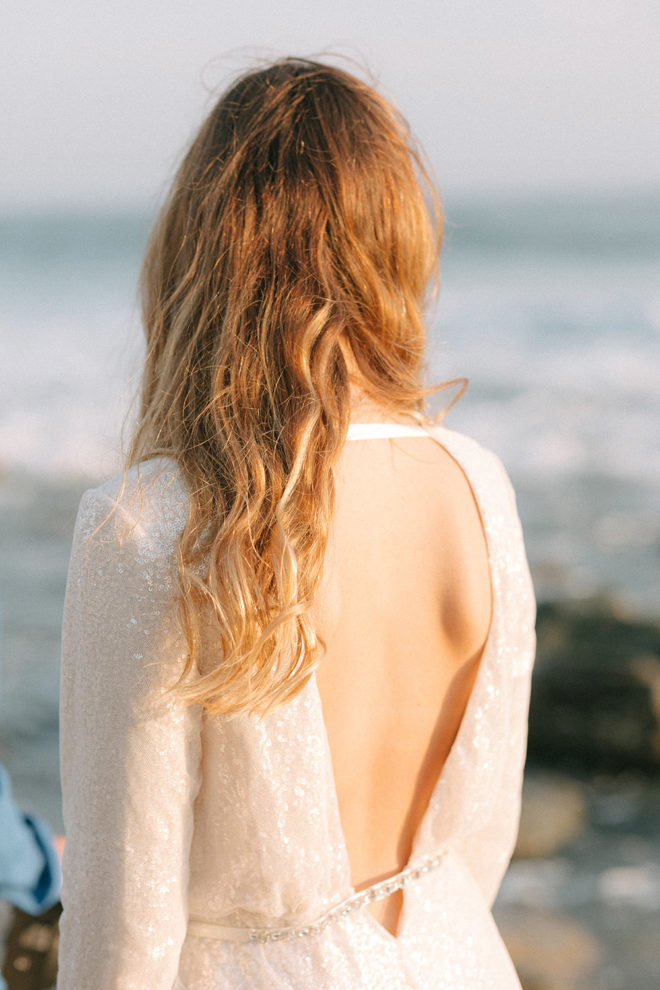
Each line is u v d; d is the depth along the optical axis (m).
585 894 4.58
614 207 54.66
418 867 1.15
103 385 18.56
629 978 3.87
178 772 1.00
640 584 9.73
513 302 26.75
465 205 59.34
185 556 0.97
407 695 1.11
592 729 6.46
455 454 1.17
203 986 1.07
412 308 1.19
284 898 1.06
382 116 1.17
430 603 1.11
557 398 17.27
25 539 11.30
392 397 1.13
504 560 1.16
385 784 1.13
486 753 1.14
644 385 17.89
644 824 5.49
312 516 1.00
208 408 1.03
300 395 1.03
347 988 1.06
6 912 2.36
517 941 4.12
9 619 8.90
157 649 0.98
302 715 1.02
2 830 1.63
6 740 6.51
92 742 1.01
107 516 0.99
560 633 7.08
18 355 21.84
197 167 1.15
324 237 1.09
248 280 1.06
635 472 13.54
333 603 1.05
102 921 1.01
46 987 1.86
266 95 1.13
